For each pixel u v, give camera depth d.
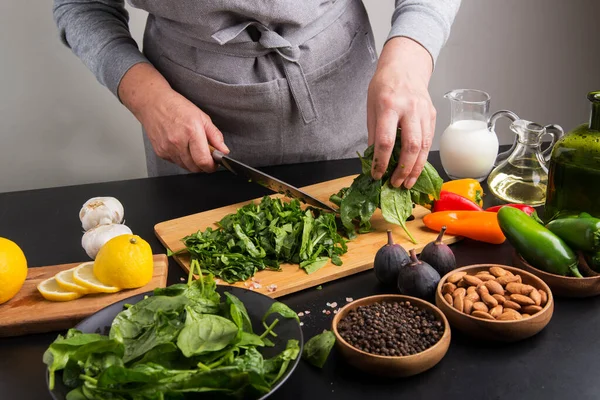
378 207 1.44
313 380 1.00
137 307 1.01
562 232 1.18
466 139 1.64
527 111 2.97
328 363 1.04
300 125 1.75
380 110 1.36
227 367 0.86
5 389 1.02
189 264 1.31
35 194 1.67
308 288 1.26
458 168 1.66
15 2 2.26
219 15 1.56
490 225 1.36
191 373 0.88
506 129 2.98
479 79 2.85
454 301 1.09
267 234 1.35
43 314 1.15
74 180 2.57
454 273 1.15
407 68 1.43
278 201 1.43
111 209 1.46
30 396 1.00
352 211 1.40
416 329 1.03
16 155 2.48
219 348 0.92
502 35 2.78
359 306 1.09
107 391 0.87
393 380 1.00
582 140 1.27
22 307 1.18
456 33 2.74
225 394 0.88
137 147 2.58
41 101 2.42
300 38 1.65
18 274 1.18
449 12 1.62
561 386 0.97
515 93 2.92
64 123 2.47
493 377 1.00
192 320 0.96
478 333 1.05
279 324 1.03
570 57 2.89
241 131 1.76
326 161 1.81
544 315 1.05
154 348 0.92
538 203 1.51
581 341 1.07
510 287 1.10
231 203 1.59
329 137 1.81
